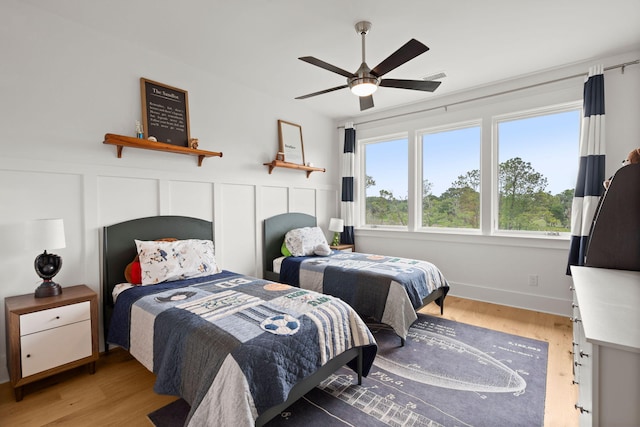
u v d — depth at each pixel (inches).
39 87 91.0
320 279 127.1
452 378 85.4
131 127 110.0
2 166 84.7
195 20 95.6
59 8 90.0
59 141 94.7
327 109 183.8
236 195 145.8
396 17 93.6
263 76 137.6
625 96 115.8
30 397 78.7
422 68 128.9
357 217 201.9
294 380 61.6
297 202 178.2
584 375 45.3
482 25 98.1
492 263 150.1
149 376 89.0
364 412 71.6
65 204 96.2
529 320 127.0
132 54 110.0
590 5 88.0
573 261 121.9
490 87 147.6
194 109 128.3
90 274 101.0
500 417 69.7
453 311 138.6
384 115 186.1
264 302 82.0
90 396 79.3
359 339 78.8
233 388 53.4
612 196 68.8
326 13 91.7
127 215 110.0
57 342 82.7
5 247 86.2
